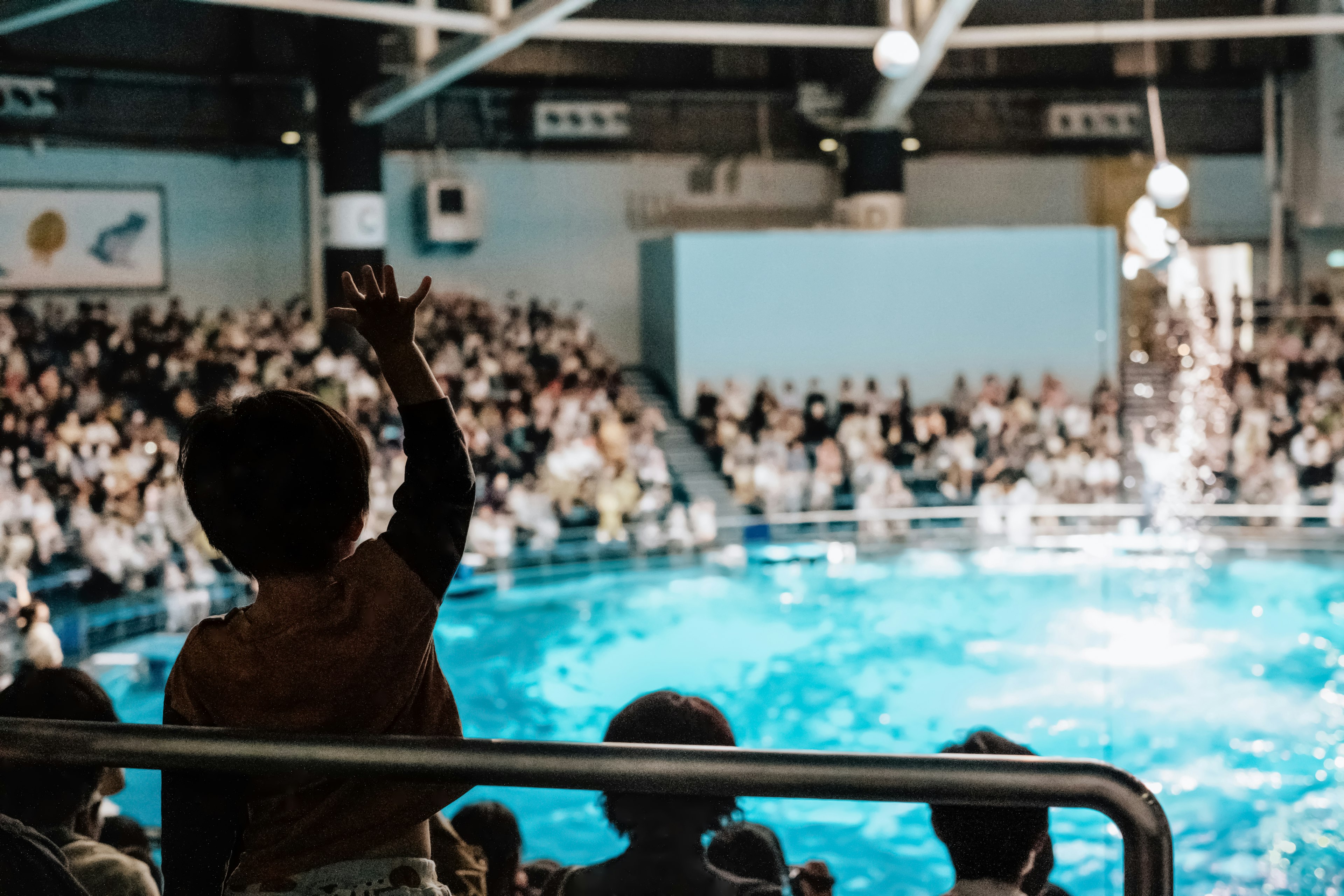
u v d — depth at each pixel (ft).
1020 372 75.92
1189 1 75.72
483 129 78.69
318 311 75.31
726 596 54.13
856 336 75.46
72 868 7.49
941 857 27.50
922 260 75.31
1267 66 79.25
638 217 81.82
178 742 5.30
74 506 45.06
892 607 51.57
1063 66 78.84
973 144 81.97
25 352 57.00
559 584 56.03
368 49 65.87
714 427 70.23
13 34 65.21
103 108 69.10
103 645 41.98
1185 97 81.56
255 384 59.98
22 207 67.21
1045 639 46.39
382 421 61.00
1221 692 39.88
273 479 5.34
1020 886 7.20
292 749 5.23
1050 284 75.66
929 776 5.09
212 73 70.90
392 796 5.61
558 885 6.82
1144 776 33.09
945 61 77.82
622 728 7.68
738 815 7.95
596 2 71.67
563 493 60.44
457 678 43.09
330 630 5.35
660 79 77.20
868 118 73.87
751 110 81.71
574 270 81.30
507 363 68.64
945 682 41.68
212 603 45.42
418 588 5.41
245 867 5.64
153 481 46.96
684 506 62.39
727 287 74.84
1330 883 26.76
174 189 72.02
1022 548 62.28
